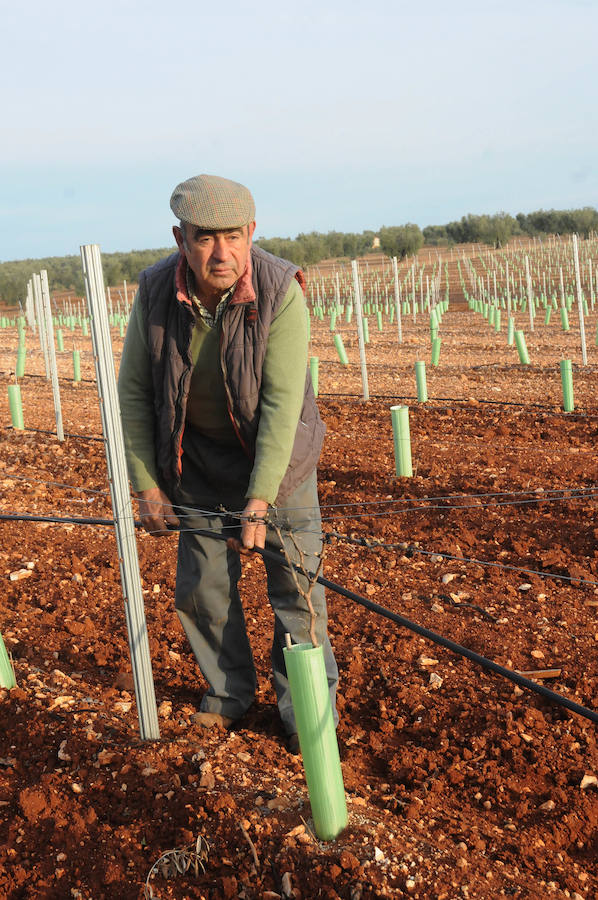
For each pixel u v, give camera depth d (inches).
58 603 201.9
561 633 180.2
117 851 107.5
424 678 161.2
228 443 126.4
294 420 117.4
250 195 108.7
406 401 513.3
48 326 409.7
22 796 116.3
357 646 176.4
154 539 252.4
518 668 164.2
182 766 123.8
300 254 3029.0
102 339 117.0
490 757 134.9
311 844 105.3
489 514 267.3
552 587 207.5
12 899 102.0
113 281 3002.0
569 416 435.5
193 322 114.6
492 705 149.5
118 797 117.4
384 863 102.3
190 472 127.6
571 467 326.3
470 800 124.6
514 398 516.4
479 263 2893.7
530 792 126.0
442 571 220.1
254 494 115.8
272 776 121.4
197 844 104.7
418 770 130.1
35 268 3754.9
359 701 154.8
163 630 185.6
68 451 392.2
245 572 221.3
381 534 251.9
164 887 101.5
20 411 443.5
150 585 214.8
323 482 314.8
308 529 127.3
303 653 100.5
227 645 136.1
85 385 655.1
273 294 114.0
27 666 165.9
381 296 2151.8
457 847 109.4
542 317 1293.1
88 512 289.3
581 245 2878.9
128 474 127.1
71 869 105.7
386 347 874.8
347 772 128.7
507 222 3535.9
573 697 152.0
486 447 371.9
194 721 137.9
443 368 678.5
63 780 122.2
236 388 116.3
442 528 255.8
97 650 175.3
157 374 119.3
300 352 117.0
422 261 3223.4
